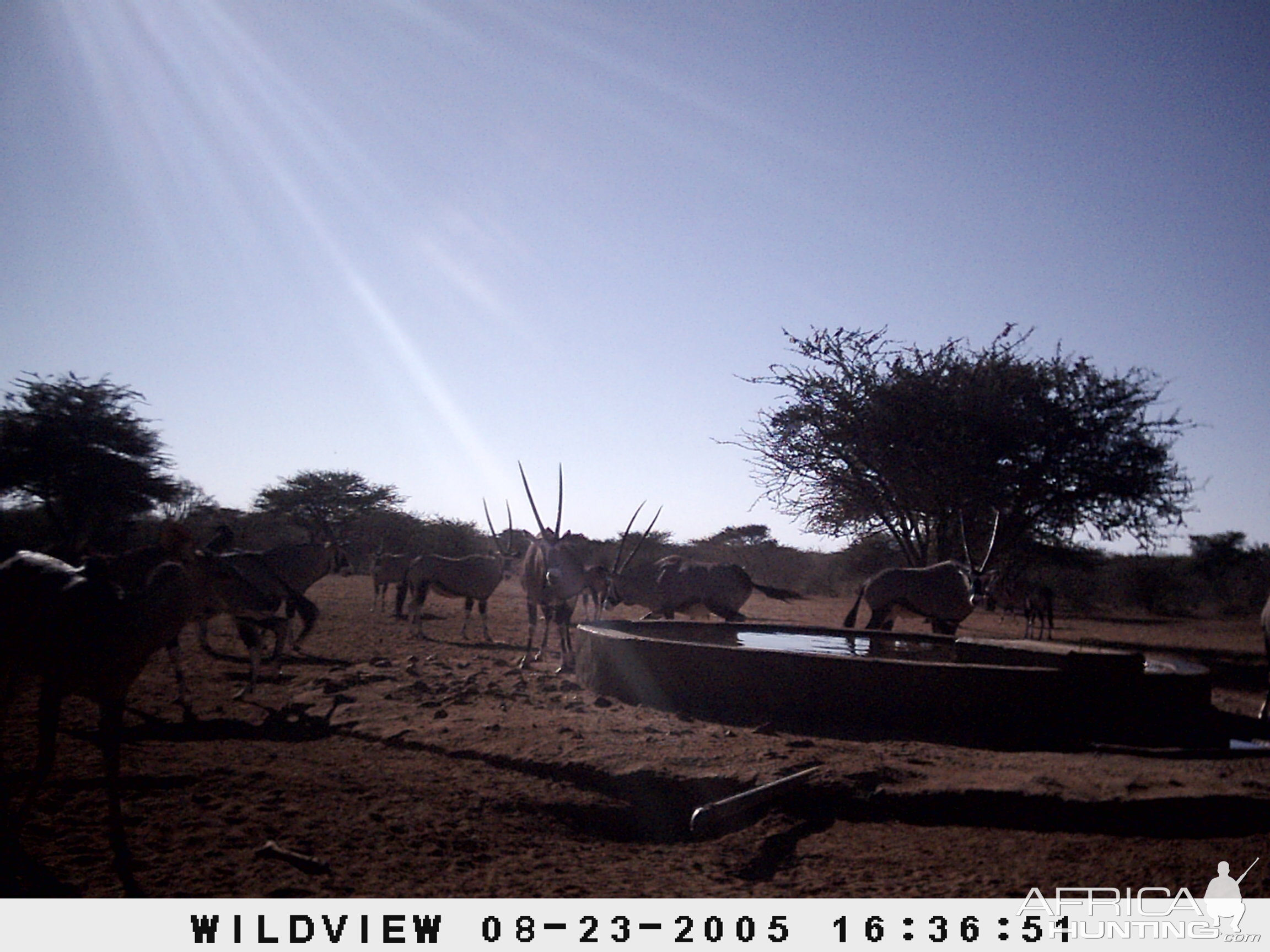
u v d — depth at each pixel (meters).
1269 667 12.33
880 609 16.23
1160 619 39.84
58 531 35.03
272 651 15.21
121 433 36.66
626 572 18.03
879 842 6.85
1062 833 6.99
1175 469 25.39
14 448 35.03
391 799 6.96
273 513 53.91
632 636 11.52
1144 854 6.51
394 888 5.46
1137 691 9.93
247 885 5.27
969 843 6.80
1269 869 6.24
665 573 18.00
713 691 10.62
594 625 12.84
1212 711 10.59
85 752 7.94
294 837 6.04
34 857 5.48
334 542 15.91
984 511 24.78
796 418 26.69
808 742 8.94
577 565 13.93
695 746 8.56
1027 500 25.30
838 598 46.28
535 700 10.86
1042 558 30.95
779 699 10.28
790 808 7.43
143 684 11.64
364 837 6.16
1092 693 9.63
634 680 11.19
